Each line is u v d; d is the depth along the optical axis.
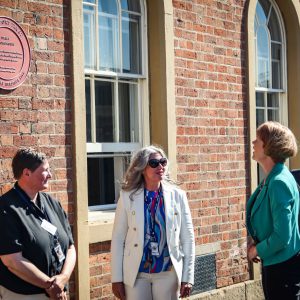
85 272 5.84
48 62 5.66
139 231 4.73
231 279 7.55
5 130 5.32
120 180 6.69
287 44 8.85
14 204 4.20
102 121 6.57
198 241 7.14
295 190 4.47
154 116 6.93
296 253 4.46
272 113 8.77
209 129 7.33
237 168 7.69
